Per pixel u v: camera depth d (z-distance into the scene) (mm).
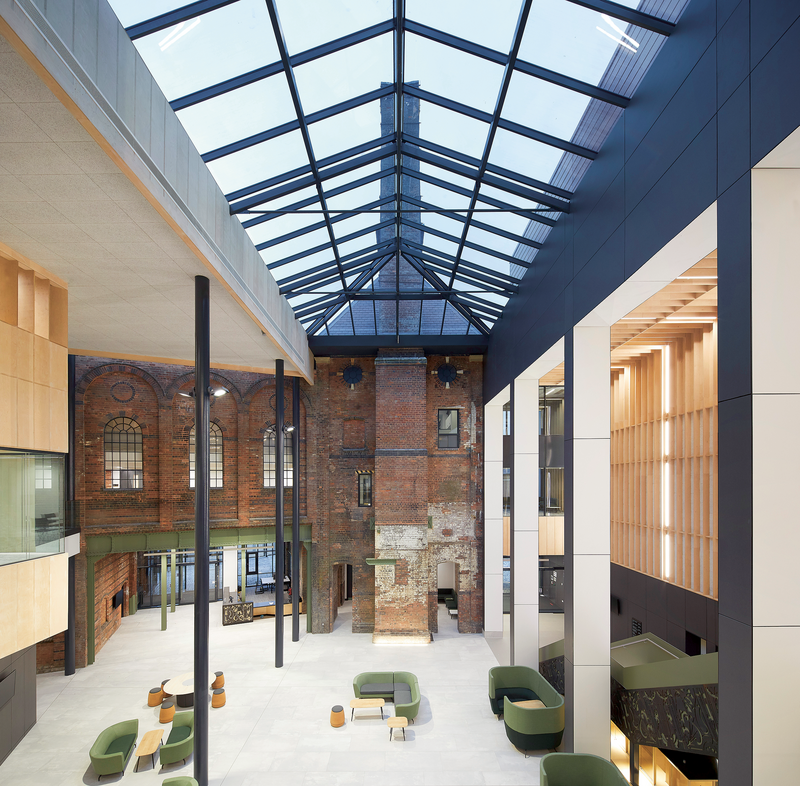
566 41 7301
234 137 8672
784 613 4914
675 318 14289
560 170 10258
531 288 14016
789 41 4473
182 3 6164
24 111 5184
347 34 7594
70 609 17156
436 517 21672
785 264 5031
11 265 9109
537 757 11773
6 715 12289
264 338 14508
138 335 13766
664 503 17422
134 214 7371
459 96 9023
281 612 17516
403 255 16578
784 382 4984
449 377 21969
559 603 25250
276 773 11242
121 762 11195
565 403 10977
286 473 22031
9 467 8844
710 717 8445
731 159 5348
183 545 20156
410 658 18203
